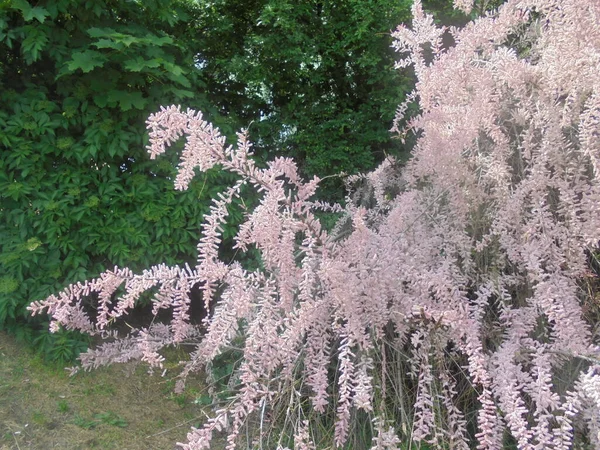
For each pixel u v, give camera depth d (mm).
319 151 4133
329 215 3611
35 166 2758
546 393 1423
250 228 1841
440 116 2104
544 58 2039
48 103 2777
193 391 2729
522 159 2287
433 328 1739
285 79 4430
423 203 2400
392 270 1708
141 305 3145
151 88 2994
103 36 2721
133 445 2293
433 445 1789
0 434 2268
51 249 2775
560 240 1896
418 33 2293
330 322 1924
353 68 4328
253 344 1708
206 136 1569
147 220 2918
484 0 2869
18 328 2814
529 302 1854
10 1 2531
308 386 2072
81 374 2742
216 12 4426
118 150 2807
